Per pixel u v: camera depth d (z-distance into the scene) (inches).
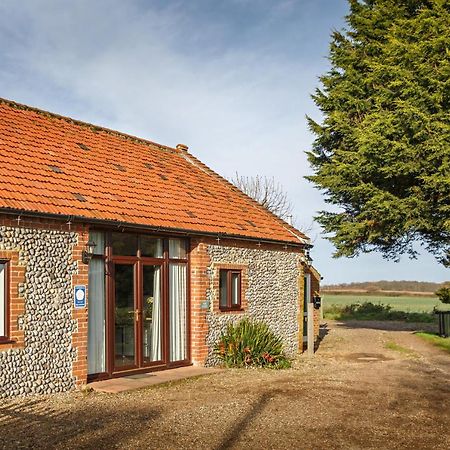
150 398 424.5
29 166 490.0
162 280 554.6
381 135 813.9
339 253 989.2
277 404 411.2
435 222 837.2
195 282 590.9
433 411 404.2
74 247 455.5
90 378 473.1
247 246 674.8
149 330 539.2
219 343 611.8
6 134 526.9
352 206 990.4
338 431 344.2
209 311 603.5
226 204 725.3
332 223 1010.1
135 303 523.5
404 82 808.9
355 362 682.8
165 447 302.2
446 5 842.2
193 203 648.4
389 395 456.1
